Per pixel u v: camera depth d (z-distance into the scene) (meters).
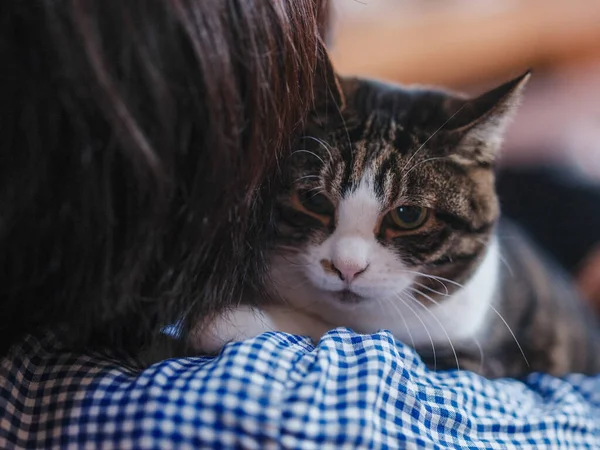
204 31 0.44
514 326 0.98
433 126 0.83
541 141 1.52
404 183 0.80
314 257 0.83
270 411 0.50
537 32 1.66
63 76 0.41
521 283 1.06
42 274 0.49
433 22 1.76
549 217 1.42
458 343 0.89
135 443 0.50
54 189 0.45
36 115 0.43
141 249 0.48
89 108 0.42
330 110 0.80
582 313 1.18
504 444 0.59
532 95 1.61
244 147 0.50
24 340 0.58
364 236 0.83
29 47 0.42
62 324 0.54
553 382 0.79
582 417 0.67
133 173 0.45
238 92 0.48
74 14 0.40
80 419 0.52
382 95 0.87
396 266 0.84
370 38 1.76
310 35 0.60
